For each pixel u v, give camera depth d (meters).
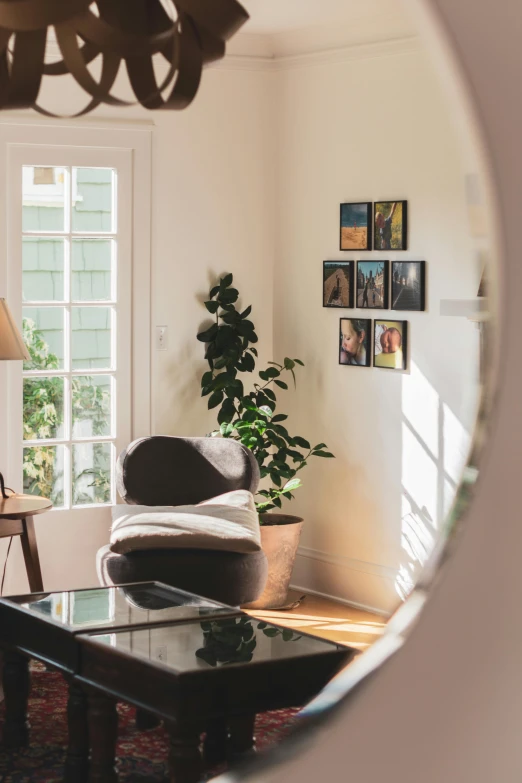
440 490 4.09
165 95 4.54
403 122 4.20
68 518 4.47
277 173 4.86
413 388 4.21
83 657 2.71
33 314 4.43
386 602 4.35
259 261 4.89
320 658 2.59
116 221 4.54
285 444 4.66
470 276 3.93
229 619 2.96
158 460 4.12
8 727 2.94
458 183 3.97
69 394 4.47
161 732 2.99
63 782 2.63
